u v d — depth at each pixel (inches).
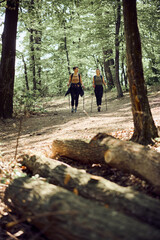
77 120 358.0
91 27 678.5
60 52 976.3
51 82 1036.5
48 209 88.6
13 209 119.4
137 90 182.7
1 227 113.5
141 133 184.5
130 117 327.9
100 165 161.8
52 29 912.3
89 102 703.7
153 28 643.5
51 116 446.0
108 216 77.2
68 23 856.9
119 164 134.2
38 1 525.0
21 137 282.7
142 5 631.8
